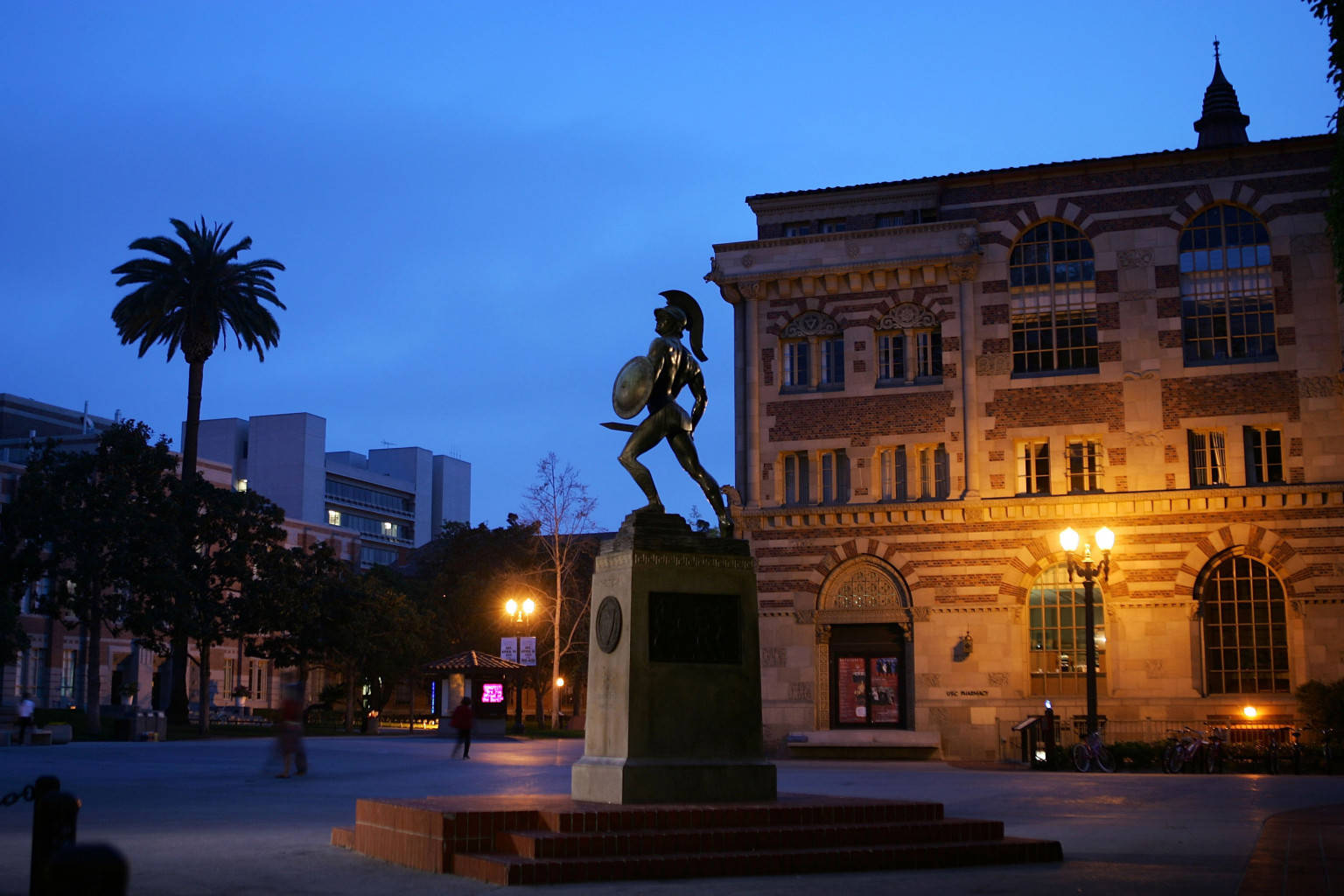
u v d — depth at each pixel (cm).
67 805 877
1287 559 4312
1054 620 4500
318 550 7112
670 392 1808
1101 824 2012
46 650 8750
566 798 1652
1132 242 4600
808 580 4712
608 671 1662
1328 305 4406
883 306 4794
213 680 10344
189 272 6688
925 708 4525
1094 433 4559
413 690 10394
